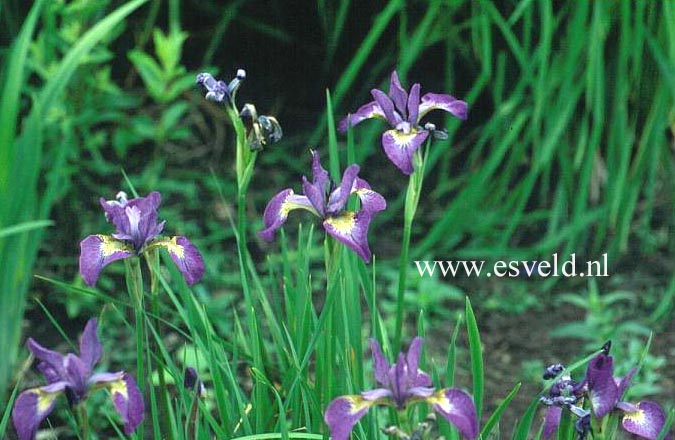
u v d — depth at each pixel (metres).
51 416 6.25
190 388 3.94
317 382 3.98
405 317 7.62
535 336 7.53
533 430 6.29
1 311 6.17
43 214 6.60
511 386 6.89
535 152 8.18
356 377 4.00
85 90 8.21
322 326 3.79
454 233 8.32
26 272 6.46
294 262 8.03
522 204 8.16
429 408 3.87
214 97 3.74
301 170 9.12
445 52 9.77
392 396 2.98
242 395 4.20
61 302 7.43
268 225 3.64
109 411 6.25
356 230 3.53
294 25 9.99
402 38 8.55
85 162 8.34
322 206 3.59
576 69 8.30
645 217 8.42
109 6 9.41
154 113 9.56
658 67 8.35
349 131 4.23
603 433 3.41
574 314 7.83
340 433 2.95
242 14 9.95
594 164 8.87
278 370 4.48
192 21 10.06
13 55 6.23
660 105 8.13
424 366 3.90
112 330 7.12
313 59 10.05
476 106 9.66
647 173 9.15
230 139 9.49
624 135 8.05
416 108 3.77
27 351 6.83
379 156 9.45
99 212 8.32
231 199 8.77
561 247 8.64
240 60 10.15
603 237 8.69
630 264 8.41
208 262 7.95
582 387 3.44
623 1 7.83
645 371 6.93
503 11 8.75
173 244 3.53
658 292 8.04
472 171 9.16
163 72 8.08
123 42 9.79
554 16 8.59
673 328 7.58
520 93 8.09
